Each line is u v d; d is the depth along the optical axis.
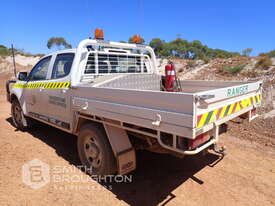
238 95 3.08
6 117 7.33
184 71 18.33
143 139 3.14
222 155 4.23
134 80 4.09
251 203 2.94
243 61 15.30
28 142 5.01
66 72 4.00
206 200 3.00
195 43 50.28
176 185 3.35
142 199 3.02
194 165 3.97
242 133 5.52
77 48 3.79
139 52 5.20
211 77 14.10
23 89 5.34
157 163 4.06
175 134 2.32
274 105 7.37
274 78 10.48
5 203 2.88
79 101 3.53
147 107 2.56
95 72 4.14
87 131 3.43
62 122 4.12
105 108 3.06
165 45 41.06
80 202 2.93
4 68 28.94
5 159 4.12
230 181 3.45
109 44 4.23
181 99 2.23
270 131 5.54
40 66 4.93
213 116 2.53
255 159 4.15
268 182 3.41
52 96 4.25
